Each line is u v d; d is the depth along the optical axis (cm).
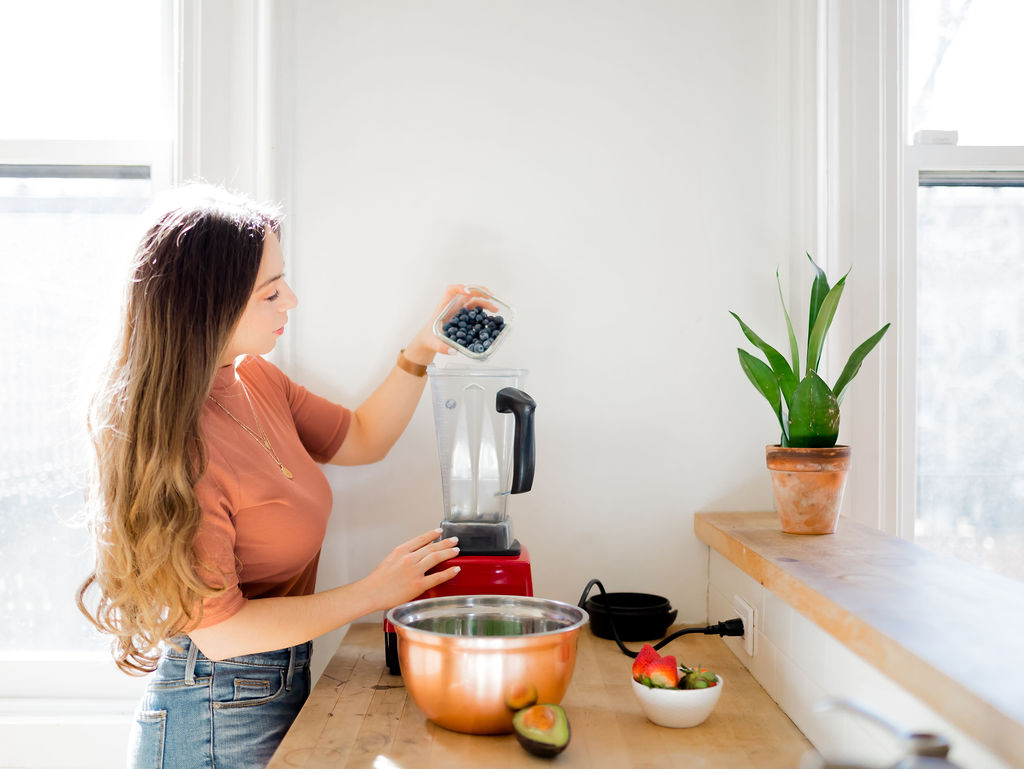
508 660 102
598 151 159
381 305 159
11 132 165
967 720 67
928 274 165
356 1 158
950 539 165
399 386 148
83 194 164
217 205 121
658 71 160
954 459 165
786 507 135
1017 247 165
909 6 164
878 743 87
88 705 158
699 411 160
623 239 159
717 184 160
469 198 159
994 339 165
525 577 127
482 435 133
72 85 165
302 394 148
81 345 164
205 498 112
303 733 107
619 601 154
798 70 157
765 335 160
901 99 159
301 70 158
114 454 111
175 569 107
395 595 120
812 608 98
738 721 112
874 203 158
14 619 163
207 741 120
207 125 155
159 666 122
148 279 113
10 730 155
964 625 84
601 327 159
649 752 101
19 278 163
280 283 127
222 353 115
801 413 134
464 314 140
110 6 165
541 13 159
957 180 165
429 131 159
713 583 155
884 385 159
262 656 124
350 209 159
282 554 124
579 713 113
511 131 159
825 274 149
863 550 121
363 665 134
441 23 159
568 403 159
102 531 112
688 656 139
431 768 96
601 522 159
